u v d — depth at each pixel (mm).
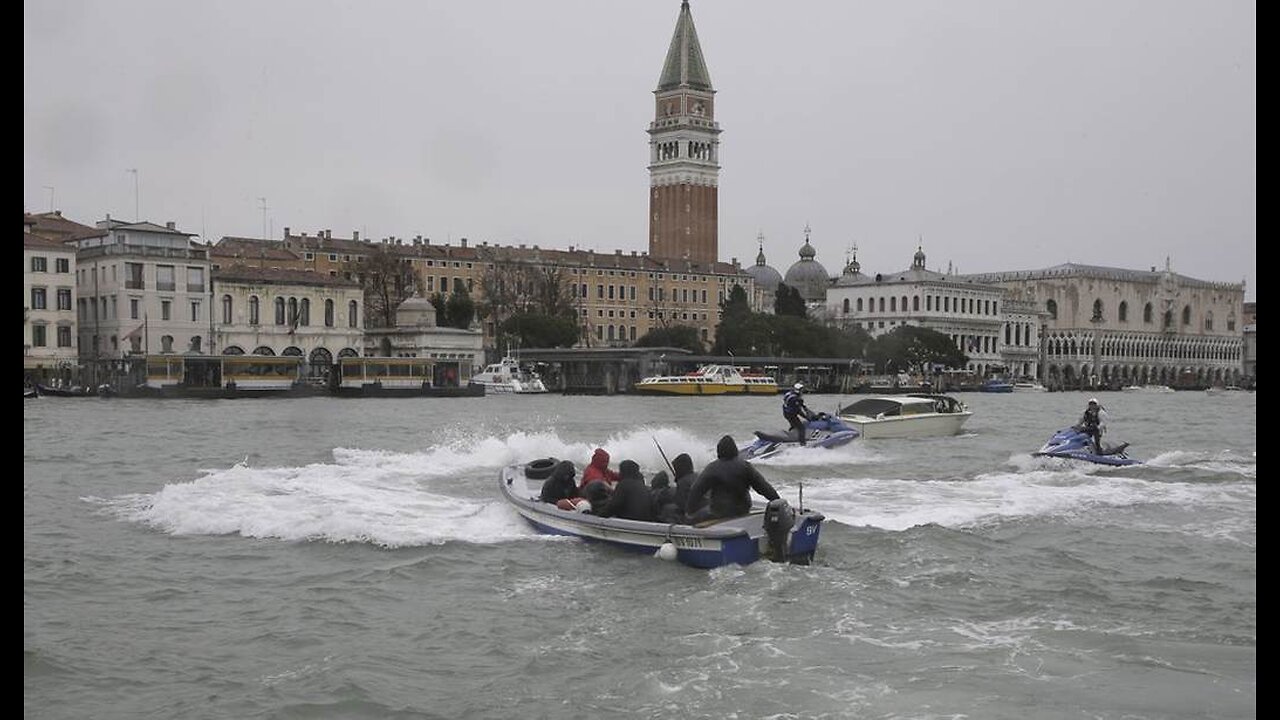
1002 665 14398
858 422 51219
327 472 33531
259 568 20000
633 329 195875
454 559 20531
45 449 44281
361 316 139250
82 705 13414
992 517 25484
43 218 137500
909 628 16078
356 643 15680
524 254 185625
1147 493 29531
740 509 20625
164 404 93938
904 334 184125
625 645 15414
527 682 14031
